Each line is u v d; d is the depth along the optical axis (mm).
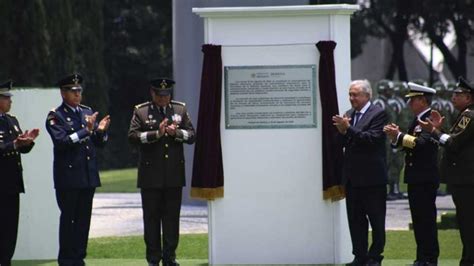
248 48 28031
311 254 28266
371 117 26844
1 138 27609
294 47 27953
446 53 98562
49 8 71500
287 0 45500
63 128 27844
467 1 94688
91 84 79625
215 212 28359
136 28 98438
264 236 28281
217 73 27938
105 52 97750
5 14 69312
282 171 28156
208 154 27859
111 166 96062
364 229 27156
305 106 27984
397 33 98188
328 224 28188
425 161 27312
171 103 27672
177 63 47781
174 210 27453
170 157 27219
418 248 27797
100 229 40125
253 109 28078
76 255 28203
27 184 31844
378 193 26875
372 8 96812
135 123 27266
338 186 27797
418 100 27344
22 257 31922
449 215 38219
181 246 34719
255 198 28250
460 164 26391
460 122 26297
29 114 31500
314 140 28031
